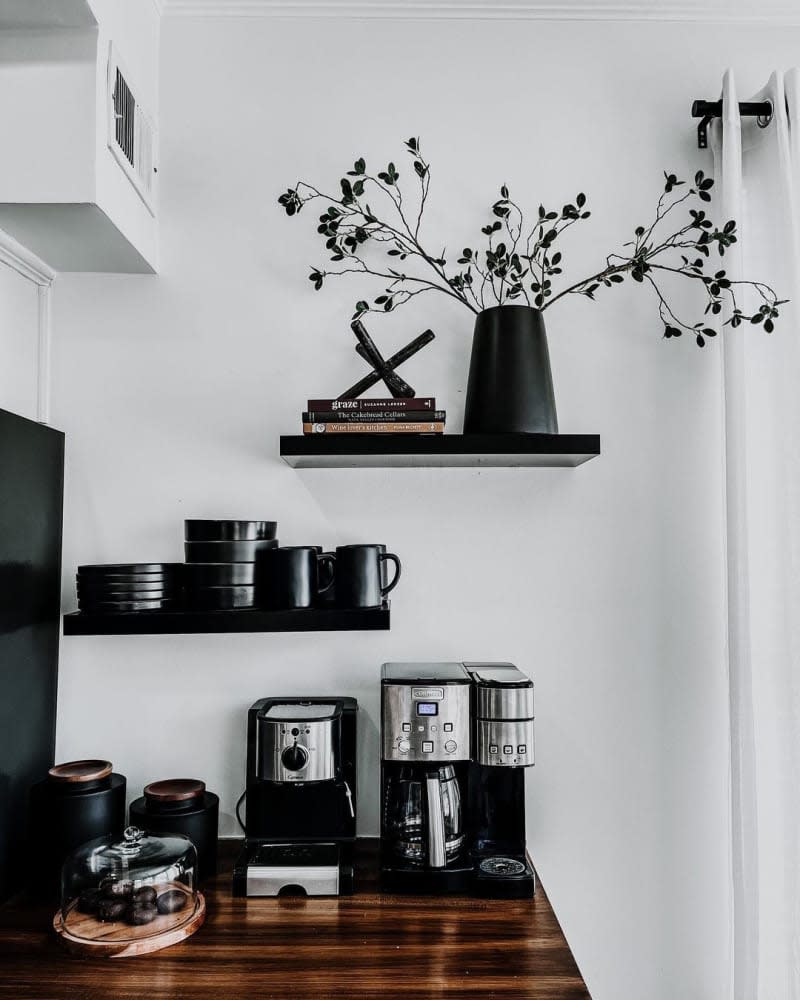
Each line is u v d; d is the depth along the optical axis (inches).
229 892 52.6
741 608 59.1
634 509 64.4
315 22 66.0
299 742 52.8
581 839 62.7
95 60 50.3
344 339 64.5
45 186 49.8
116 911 47.1
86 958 44.3
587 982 62.1
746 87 66.7
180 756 61.8
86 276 63.7
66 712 61.5
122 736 61.7
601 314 65.3
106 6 51.6
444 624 63.4
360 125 65.7
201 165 64.8
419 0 65.6
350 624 52.3
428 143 65.9
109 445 63.1
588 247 65.6
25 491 55.3
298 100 65.7
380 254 65.1
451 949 45.4
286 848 54.4
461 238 65.5
